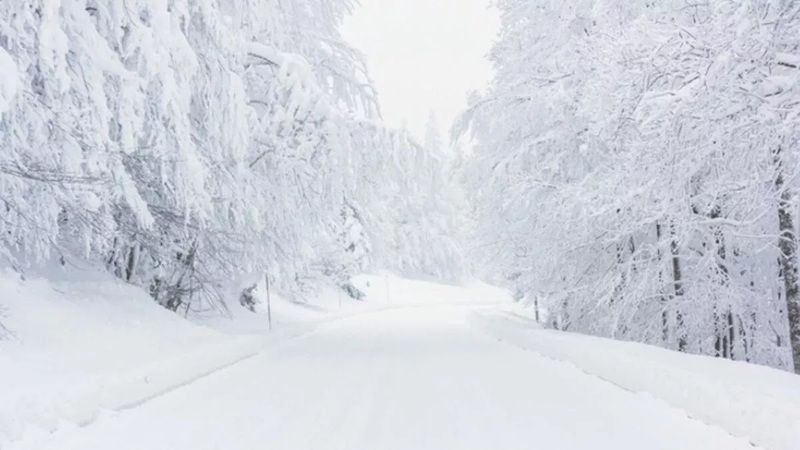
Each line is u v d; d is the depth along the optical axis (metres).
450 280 80.25
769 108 8.74
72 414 7.58
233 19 15.83
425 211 78.81
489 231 20.84
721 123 9.32
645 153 10.39
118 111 11.20
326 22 21.66
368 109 20.69
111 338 11.55
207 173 14.39
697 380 7.93
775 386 7.51
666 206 10.84
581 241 17.11
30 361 9.09
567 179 17.84
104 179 11.27
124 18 11.46
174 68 12.16
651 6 13.25
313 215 18.77
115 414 8.23
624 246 17.31
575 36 16.84
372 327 28.12
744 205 11.20
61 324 11.20
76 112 10.45
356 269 53.03
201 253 18.78
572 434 7.12
